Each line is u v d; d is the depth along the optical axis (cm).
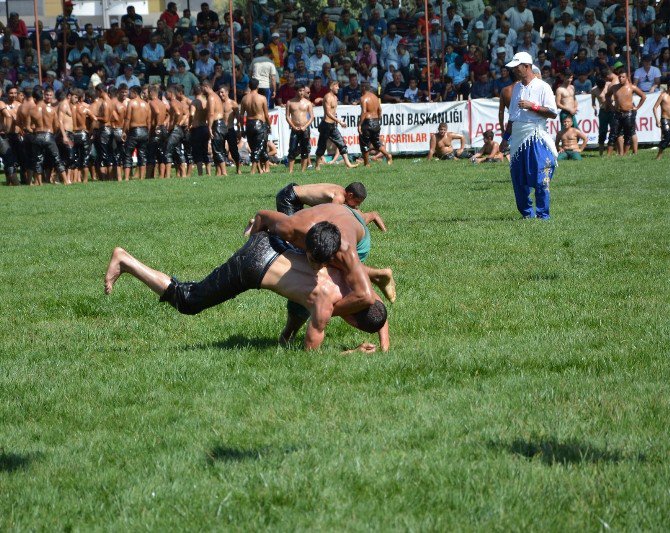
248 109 3297
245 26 4253
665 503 509
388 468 561
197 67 3984
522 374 759
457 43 4153
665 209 1820
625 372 757
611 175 2647
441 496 521
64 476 571
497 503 511
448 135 3703
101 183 3116
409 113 3834
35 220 2047
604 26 4266
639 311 982
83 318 1080
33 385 784
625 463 562
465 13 4397
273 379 763
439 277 1219
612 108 3575
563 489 528
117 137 3319
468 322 962
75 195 2655
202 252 1502
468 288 1138
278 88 4031
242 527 493
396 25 4278
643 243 1415
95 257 1494
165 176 3356
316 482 543
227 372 795
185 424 663
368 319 826
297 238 829
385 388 732
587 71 3988
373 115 3453
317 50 4047
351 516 501
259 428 646
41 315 1095
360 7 5597
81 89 3644
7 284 1288
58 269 1395
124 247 1580
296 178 2927
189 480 555
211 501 523
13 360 883
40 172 3167
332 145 3816
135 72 3950
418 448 597
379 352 844
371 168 3278
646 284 1120
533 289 1116
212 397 725
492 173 2875
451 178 2736
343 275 834
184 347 914
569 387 718
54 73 3738
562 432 615
